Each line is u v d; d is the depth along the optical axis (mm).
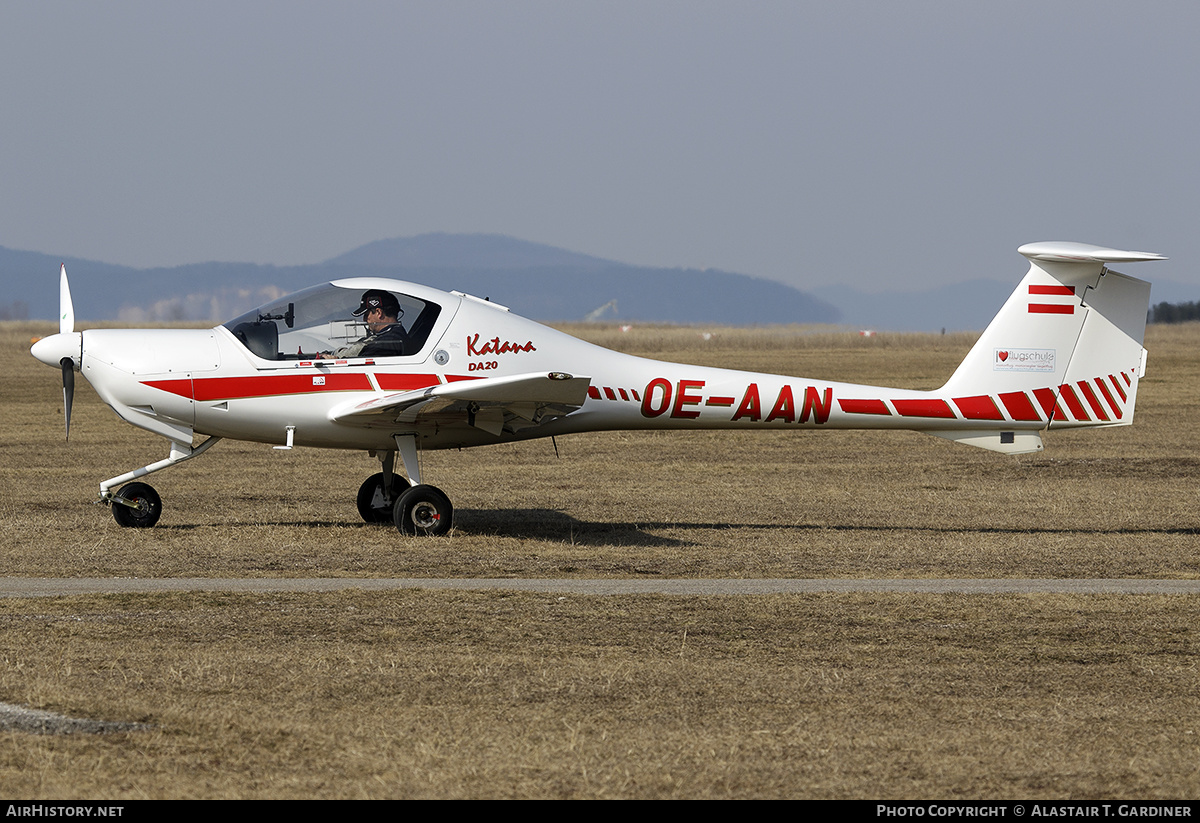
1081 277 44062
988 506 50406
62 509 46844
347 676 23500
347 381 41312
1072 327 44281
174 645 25750
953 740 20188
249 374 41125
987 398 44344
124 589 31891
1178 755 19594
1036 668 24984
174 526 42812
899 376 135875
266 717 20812
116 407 41719
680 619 29047
